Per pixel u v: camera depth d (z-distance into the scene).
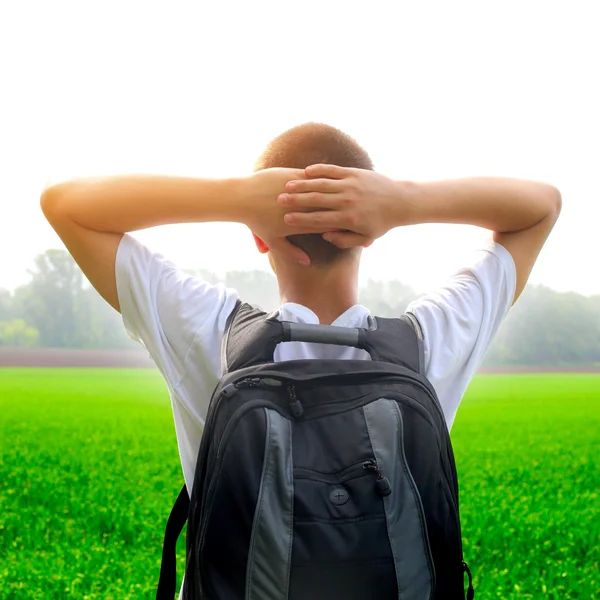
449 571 1.13
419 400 1.12
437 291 1.38
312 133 1.37
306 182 1.20
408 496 1.07
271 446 1.06
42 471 6.05
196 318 1.27
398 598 1.05
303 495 1.05
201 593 1.06
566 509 5.06
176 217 1.27
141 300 1.29
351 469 1.06
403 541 1.06
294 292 1.31
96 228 1.28
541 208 1.38
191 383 1.29
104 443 7.29
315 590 1.03
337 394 1.11
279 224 1.24
